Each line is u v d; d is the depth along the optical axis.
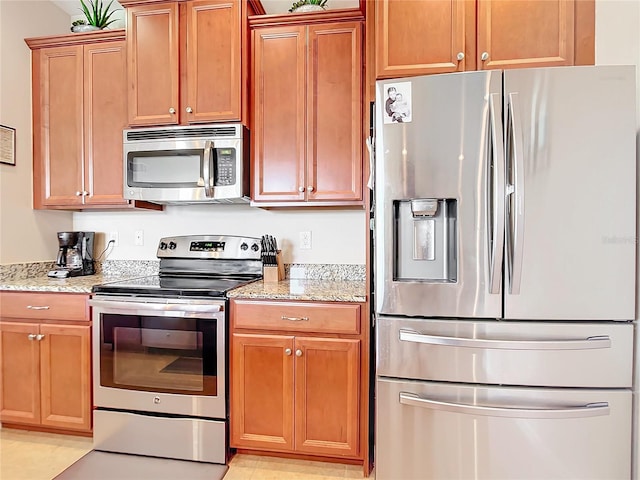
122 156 2.22
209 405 1.77
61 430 2.02
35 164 2.34
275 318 1.74
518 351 1.39
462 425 1.42
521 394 1.39
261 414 1.76
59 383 1.94
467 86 1.41
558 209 1.37
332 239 2.33
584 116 1.36
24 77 2.29
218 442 1.76
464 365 1.42
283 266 2.32
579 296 1.38
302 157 2.01
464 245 1.42
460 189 1.42
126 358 1.85
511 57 1.60
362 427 1.69
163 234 2.52
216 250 2.31
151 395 1.82
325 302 1.70
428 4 1.63
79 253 2.44
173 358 1.81
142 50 2.09
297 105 2.02
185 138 2.05
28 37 2.31
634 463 1.37
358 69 1.95
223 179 2.02
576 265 1.37
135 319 1.84
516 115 1.37
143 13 2.09
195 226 2.48
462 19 1.62
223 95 2.02
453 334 1.43
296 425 1.73
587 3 1.56
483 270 1.41
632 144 1.35
